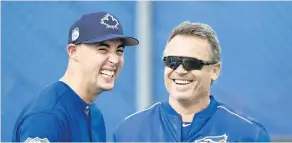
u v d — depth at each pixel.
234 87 28.67
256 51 28.83
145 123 16.50
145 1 28.70
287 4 28.89
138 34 28.88
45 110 16.20
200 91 15.46
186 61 15.10
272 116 28.61
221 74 28.75
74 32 16.86
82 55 16.62
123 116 28.69
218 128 15.85
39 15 29.23
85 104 17.22
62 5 29.25
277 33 28.84
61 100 16.69
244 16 29.03
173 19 28.81
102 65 16.48
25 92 28.95
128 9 29.06
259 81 28.73
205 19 29.00
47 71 29.05
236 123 15.84
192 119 15.99
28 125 15.95
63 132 16.36
